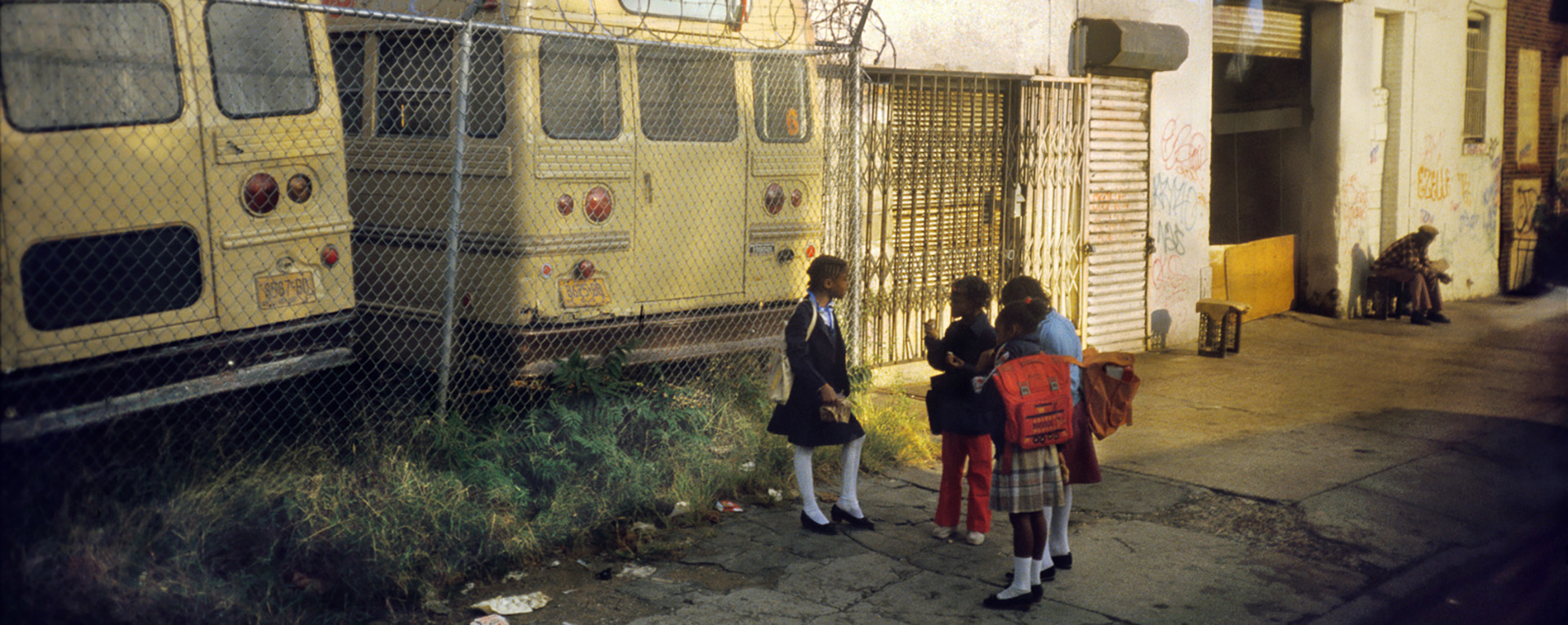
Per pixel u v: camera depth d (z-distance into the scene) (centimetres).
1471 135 1595
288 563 441
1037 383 449
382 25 658
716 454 617
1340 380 997
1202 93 1182
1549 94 1742
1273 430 795
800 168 745
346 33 692
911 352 931
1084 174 1048
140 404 469
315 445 509
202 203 498
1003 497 452
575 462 564
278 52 531
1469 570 531
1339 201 1377
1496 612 498
